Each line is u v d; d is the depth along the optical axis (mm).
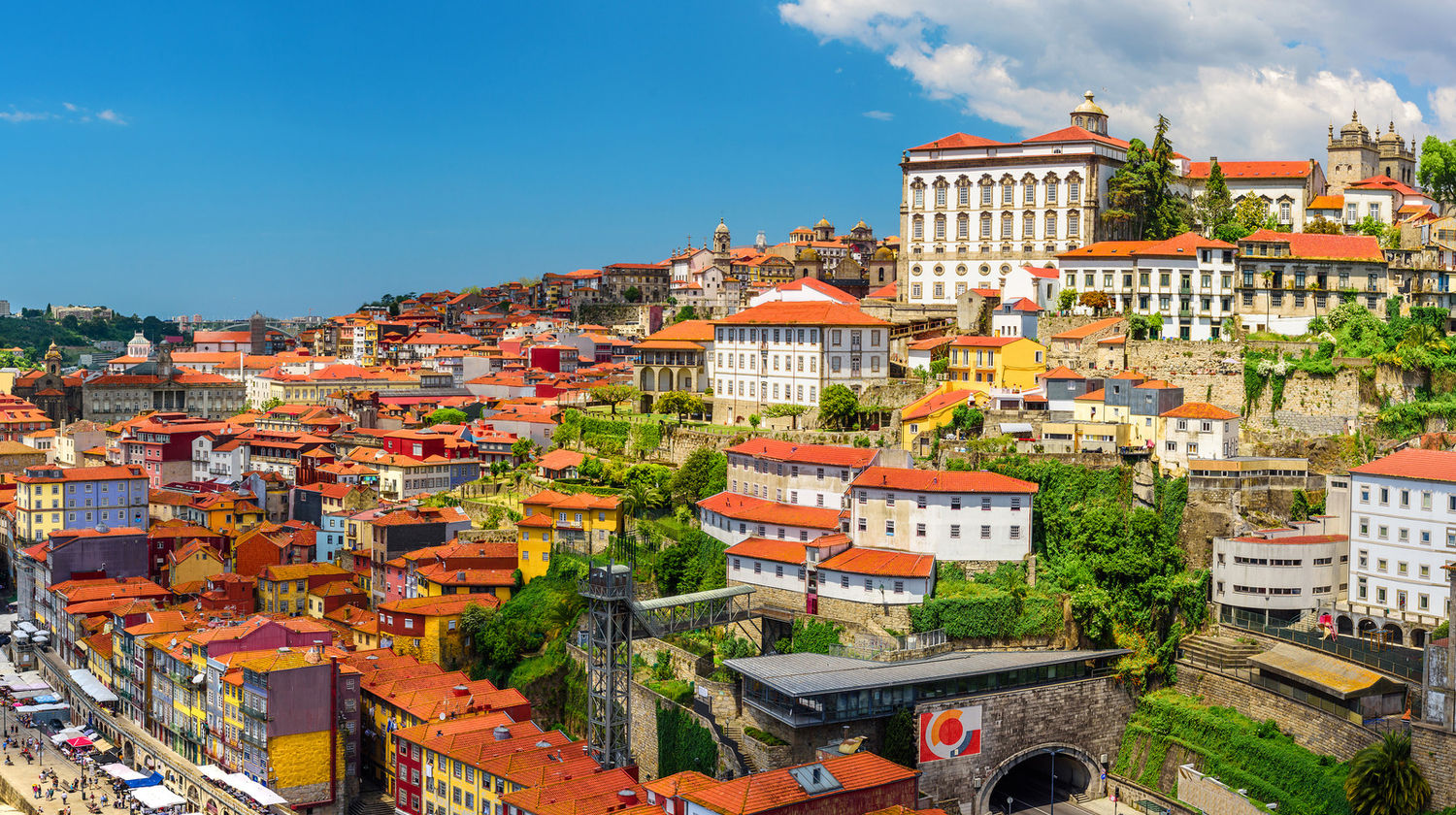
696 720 190500
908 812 155375
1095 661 197625
